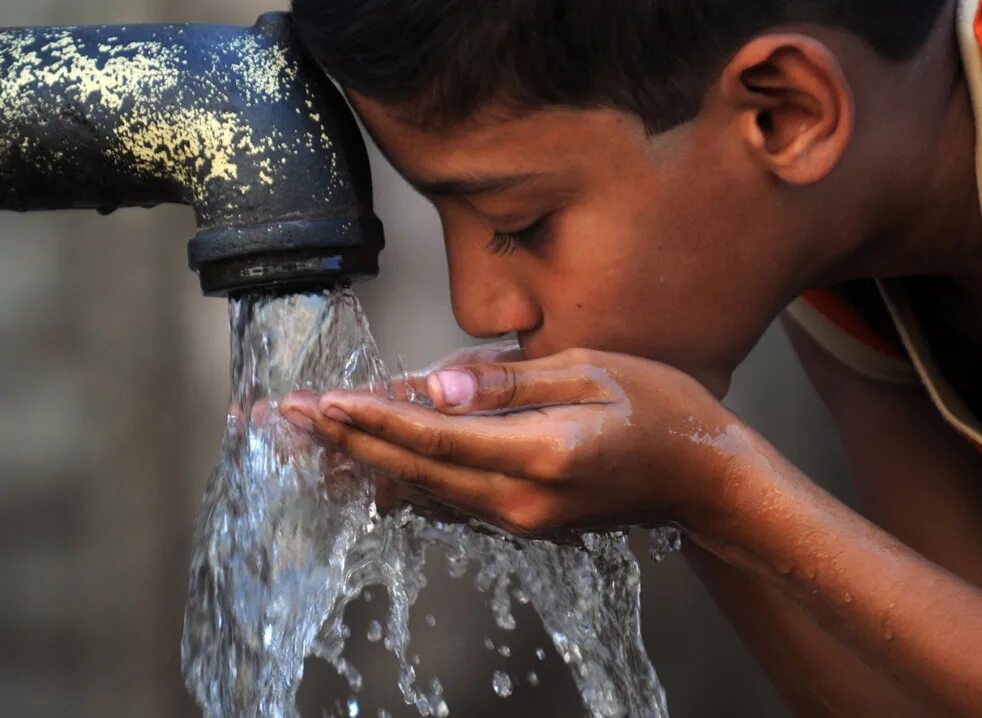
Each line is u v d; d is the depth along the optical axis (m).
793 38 3.72
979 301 4.54
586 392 3.74
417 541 4.53
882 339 5.00
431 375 3.72
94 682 9.09
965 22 4.10
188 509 9.20
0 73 3.91
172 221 9.29
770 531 3.87
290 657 4.16
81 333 9.22
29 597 9.12
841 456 9.35
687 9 3.63
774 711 9.34
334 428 3.74
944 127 4.13
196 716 9.10
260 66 3.91
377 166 9.12
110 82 3.87
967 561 4.93
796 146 3.80
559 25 3.59
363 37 3.67
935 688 3.82
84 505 9.19
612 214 3.77
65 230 9.25
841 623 3.90
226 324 9.31
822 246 4.04
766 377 9.38
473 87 3.65
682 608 9.34
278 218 3.84
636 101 3.69
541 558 4.50
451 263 3.95
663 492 3.82
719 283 3.90
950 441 5.02
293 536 4.10
